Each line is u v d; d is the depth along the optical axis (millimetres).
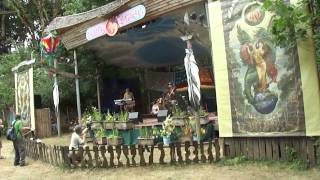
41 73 23516
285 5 8914
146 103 22266
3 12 34250
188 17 13359
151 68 22062
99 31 16078
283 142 9852
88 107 22703
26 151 15195
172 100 16844
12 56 27172
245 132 10422
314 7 8953
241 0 10383
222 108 10836
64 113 23641
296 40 9258
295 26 9039
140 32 17547
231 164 10406
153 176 10195
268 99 9977
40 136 21625
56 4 31438
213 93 18656
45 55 20422
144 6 13922
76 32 17406
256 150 10320
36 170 12523
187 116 13891
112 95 22391
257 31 10109
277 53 9781
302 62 9352
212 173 9875
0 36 37125
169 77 21422
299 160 9523
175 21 15188
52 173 11773
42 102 23406
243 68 10414
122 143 15008
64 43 18422
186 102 16406
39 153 13977
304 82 9344
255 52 10164
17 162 13719
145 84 22297
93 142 15969
